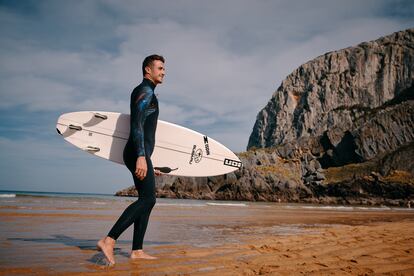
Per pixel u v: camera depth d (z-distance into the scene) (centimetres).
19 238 523
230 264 364
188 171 500
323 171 9762
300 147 10606
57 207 1502
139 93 382
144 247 479
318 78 14288
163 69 400
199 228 861
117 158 451
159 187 8281
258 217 1486
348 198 7844
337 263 374
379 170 9225
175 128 502
